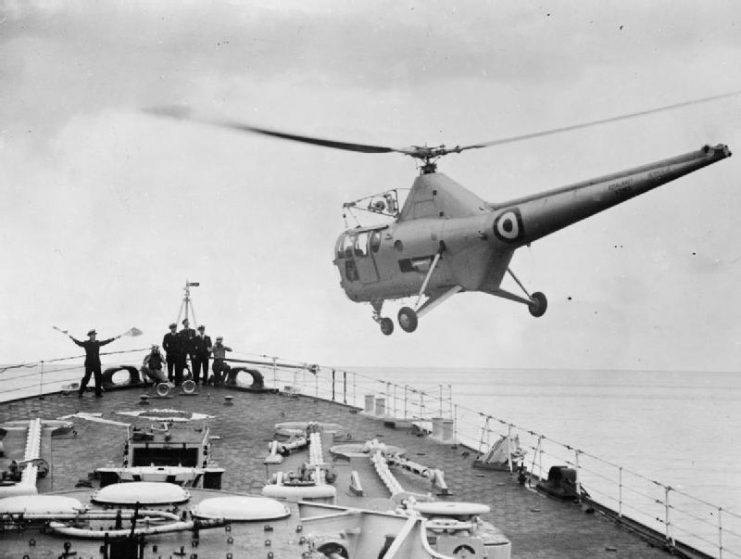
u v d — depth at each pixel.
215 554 15.17
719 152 32.91
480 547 19.73
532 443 105.38
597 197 35.84
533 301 40.84
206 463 27.98
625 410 178.12
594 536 25.34
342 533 17.23
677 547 24.64
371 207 44.84
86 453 30.73
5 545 15.16
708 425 144.00
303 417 39.09
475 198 40.75
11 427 33.47
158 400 41.66
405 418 38.28
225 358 45.94
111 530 15.91
